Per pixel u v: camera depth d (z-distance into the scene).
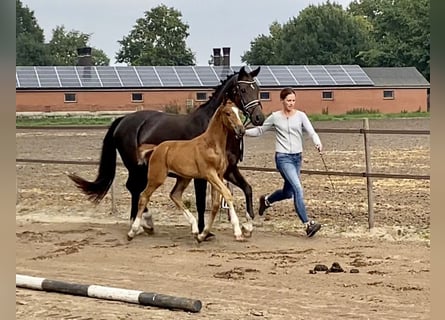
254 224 9.32
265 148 21.20
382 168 14.71
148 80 44.38
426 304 5.43
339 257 7.35
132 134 8.84
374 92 47.19
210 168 7.94
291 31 70.19
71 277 6.64
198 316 5.17
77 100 43.12
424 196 11.08
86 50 46.91
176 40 76.19
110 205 11.10
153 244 8.30
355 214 9.69
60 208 10.92
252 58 78.44
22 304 5.54
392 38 62.81
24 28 72.69
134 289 6.12
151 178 8.38
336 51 67.56
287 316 5.14
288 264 7.05
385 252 7.55
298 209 8.41
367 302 5.53
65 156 18.67
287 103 8.38
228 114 7.77
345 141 23.47
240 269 6.86
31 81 43.03
